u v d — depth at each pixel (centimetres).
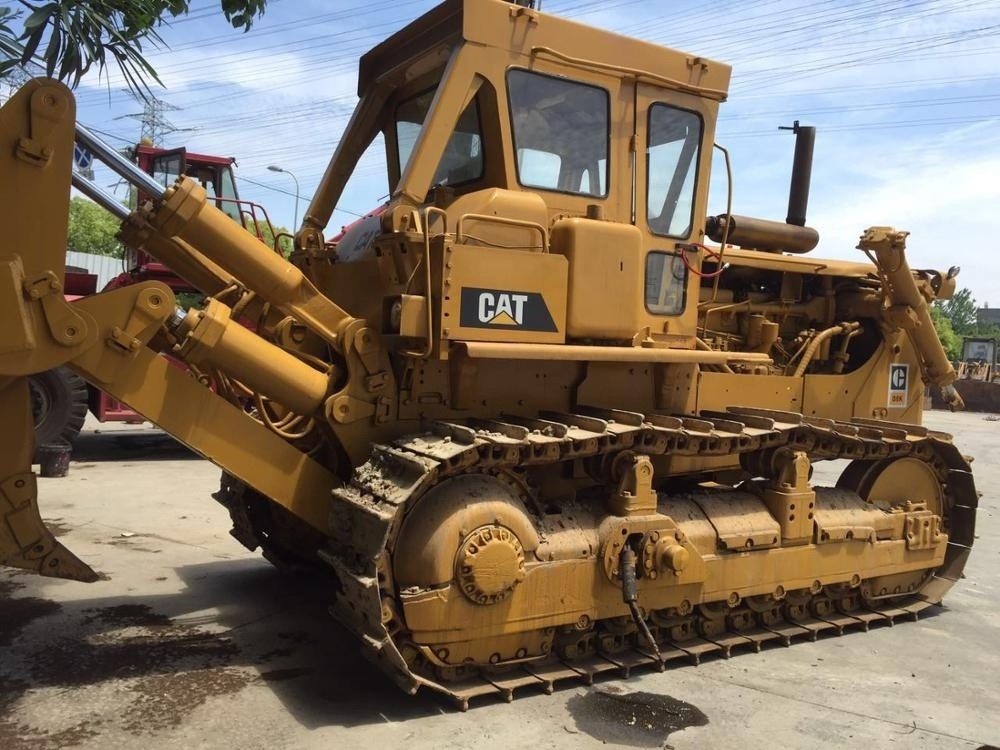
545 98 440
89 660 432
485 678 407
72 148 353
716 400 529
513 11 425
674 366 494
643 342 462
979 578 671
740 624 499
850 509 536
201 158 1214
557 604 412
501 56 423
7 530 394
